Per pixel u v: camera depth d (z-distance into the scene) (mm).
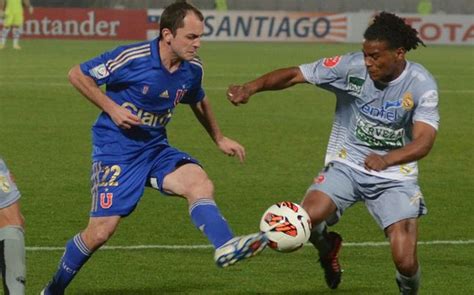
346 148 21312
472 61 104375
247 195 35812
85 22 130250
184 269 25172
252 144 48000
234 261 18156
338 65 20656
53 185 36875
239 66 90562
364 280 24453
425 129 19578
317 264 25875
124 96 20484
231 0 146000
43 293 21234
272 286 23750
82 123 53844
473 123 57719
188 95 21469
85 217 31469
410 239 20344
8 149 44969
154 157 20891
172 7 20062
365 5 148375
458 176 40719
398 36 19578
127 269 25062
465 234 30125
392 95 20203
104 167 20672
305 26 135250
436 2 145375
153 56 20203
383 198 20828
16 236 17859
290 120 57219
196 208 19859
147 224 30484
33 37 129875
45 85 72312
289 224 18766
